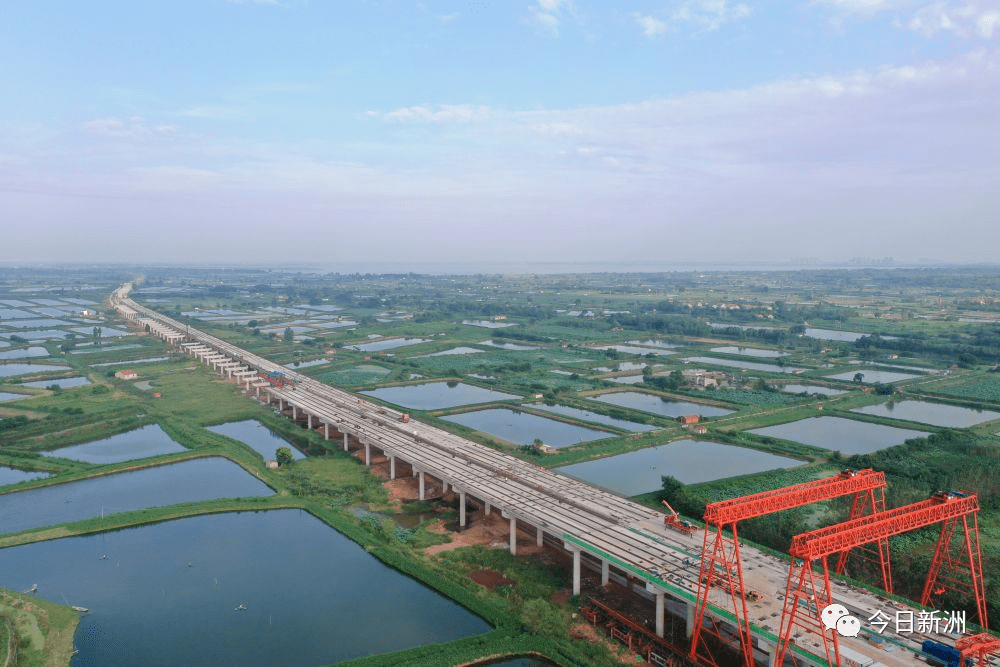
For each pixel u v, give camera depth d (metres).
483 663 101.62
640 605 115.44
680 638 105.56
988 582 114.44
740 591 93.06
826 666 82.56
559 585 122.56
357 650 105.69
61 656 102.75
